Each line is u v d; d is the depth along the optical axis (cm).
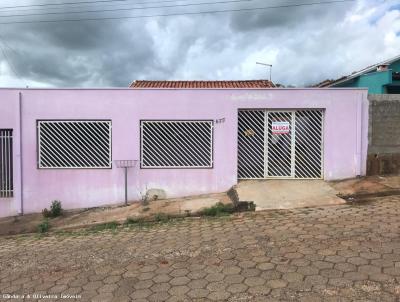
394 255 518
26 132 1030
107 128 1047
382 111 1045
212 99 1033
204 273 507
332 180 1039
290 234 639
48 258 626
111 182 1047
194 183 1046
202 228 741
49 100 1029
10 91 1021
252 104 1033
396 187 923
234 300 429
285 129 1054
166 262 557
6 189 1050
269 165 1064
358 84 1702
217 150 1039
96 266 563
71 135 1044
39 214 1030
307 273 481
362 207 795
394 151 1047
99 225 873
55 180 1041
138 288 477
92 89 1030
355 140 1039
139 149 1040
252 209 865
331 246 566
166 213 904
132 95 1033
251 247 590
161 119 1037
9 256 660
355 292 425
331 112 1035
